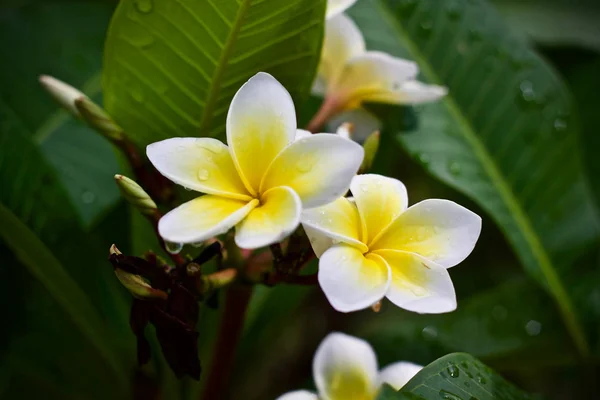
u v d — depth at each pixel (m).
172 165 0.57
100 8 0.94
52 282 0.71
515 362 0.83
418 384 0.58
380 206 0.59
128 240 0.81
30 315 0.78
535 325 0.82
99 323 0.72
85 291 0.75
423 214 0.59
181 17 0.63
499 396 0.60
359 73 0.70
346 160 0.56
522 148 0.80
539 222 0.79
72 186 0.80
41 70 0.86
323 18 0.64
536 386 0.90
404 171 0.94
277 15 0.63
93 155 0.81
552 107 0.81
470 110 0.80
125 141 0.65
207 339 0.74
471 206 0.94
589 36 0.98
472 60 0.81
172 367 0.60
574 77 0.98
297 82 0.66
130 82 0.65
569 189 0.80
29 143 0.73
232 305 0.68
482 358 0.80
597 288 0.79
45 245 0.71
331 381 0.65
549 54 0.99
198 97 0.65
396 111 0.78
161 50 0.64
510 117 0.80
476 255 0.97
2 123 0.73
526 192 0.79
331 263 0.56
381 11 0.81
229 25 0.63
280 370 0.95
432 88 0.71
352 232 0.58
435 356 0.81
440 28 0.81
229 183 0.58
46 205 0.73
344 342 0.66
